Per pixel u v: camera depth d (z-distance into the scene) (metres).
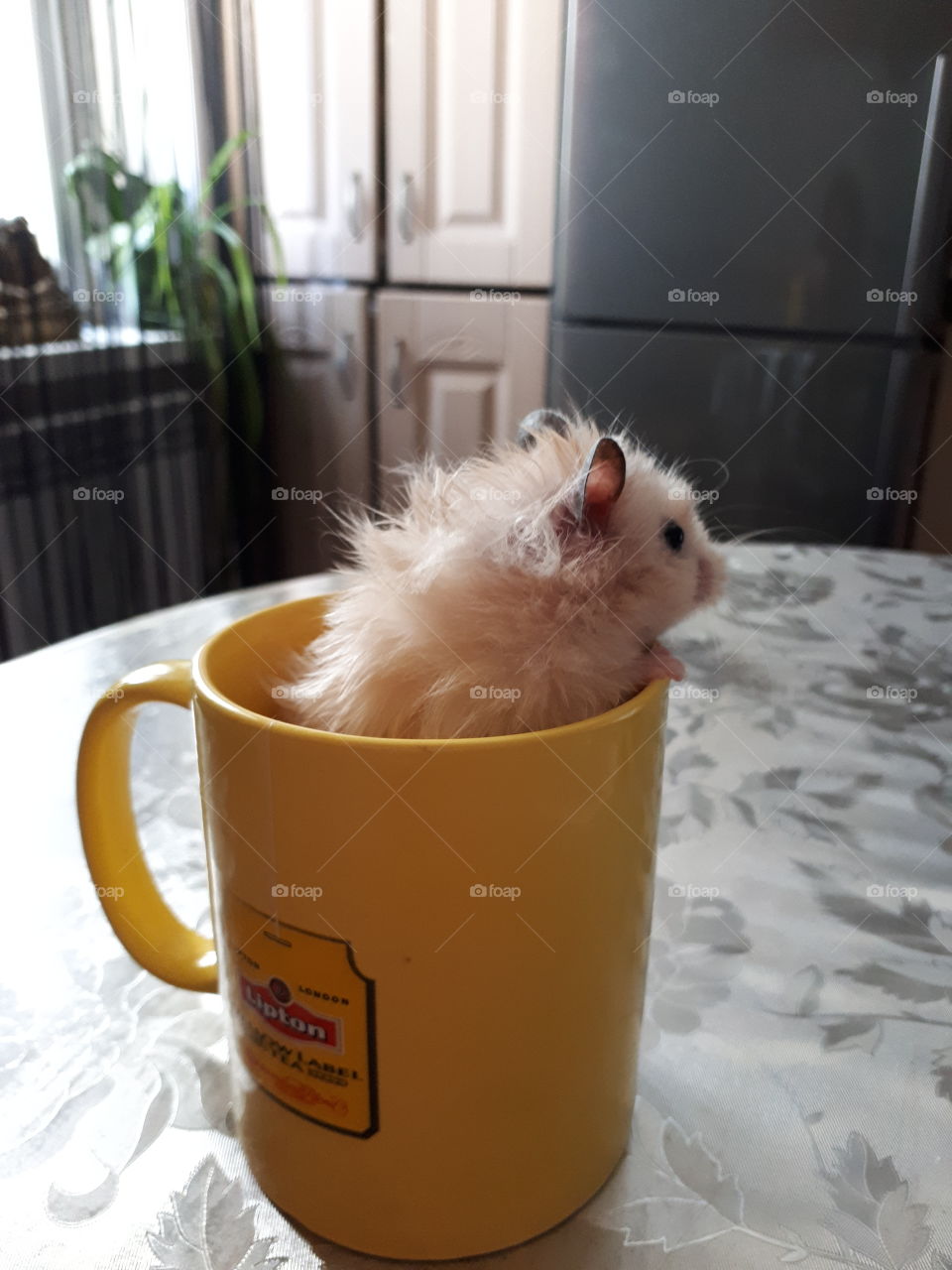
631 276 1.69
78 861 0.52
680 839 0.54
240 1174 0.34
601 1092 0.32
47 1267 0.31
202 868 0.50
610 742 0.29
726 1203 0.33
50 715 0.65
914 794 0.58
